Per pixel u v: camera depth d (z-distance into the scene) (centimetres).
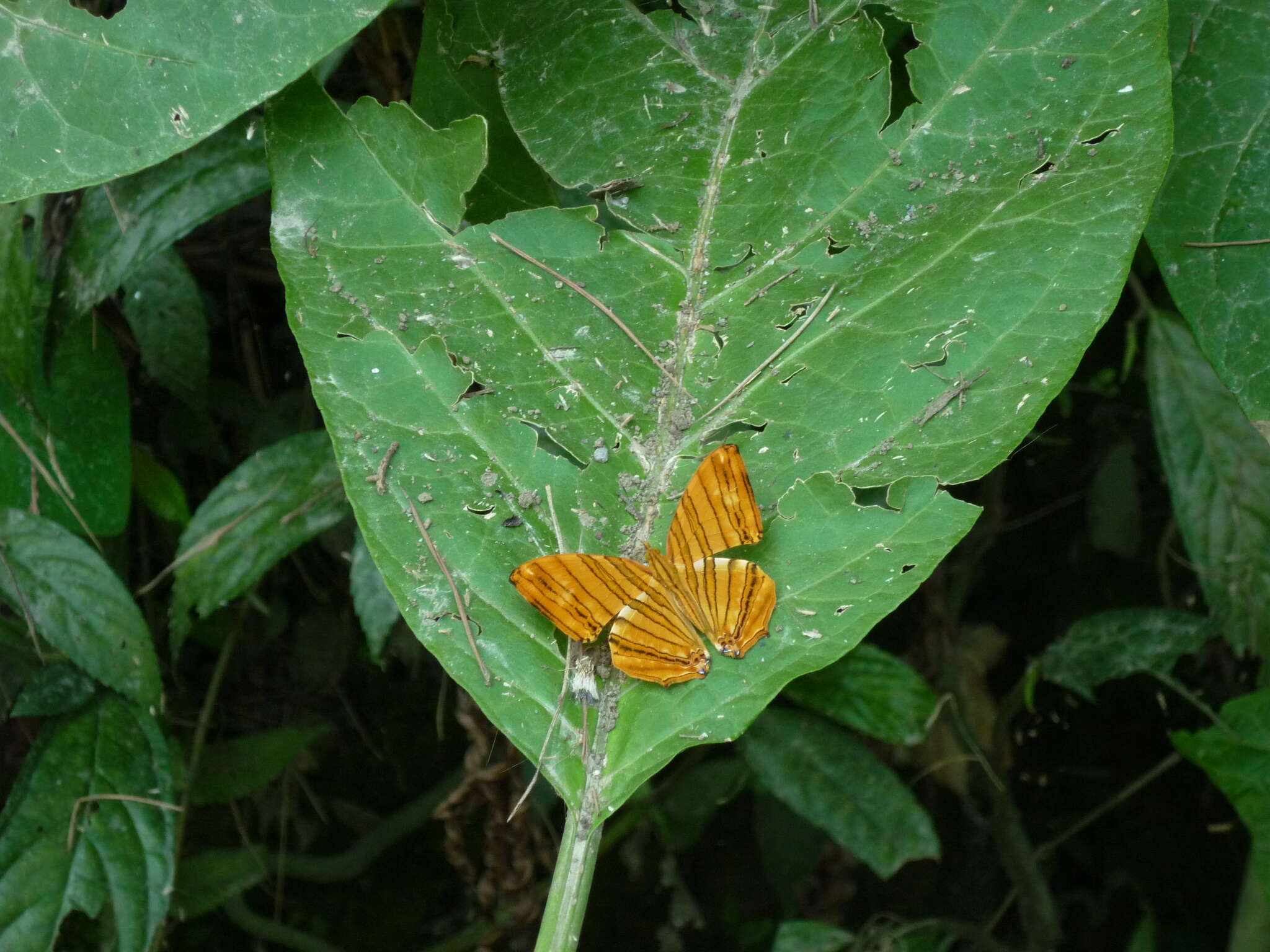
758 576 33
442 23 37
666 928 63
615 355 35
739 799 65
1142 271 45
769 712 45
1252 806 42
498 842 45
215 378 52
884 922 64
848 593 33
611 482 34
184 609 42
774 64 37
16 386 39
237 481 42
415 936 65
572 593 32
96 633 40
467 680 33
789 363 35
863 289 35
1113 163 34
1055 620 65
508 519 34
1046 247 34
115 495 42
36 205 40
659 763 33
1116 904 67
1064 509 64
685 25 37
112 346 42
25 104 34
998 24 36
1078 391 61
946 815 65
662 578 33
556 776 33
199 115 34
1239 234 35
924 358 34
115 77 34
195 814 59
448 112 38
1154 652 45
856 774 44
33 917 39
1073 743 66
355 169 35
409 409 34
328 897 65
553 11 37
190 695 56
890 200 36
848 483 34
